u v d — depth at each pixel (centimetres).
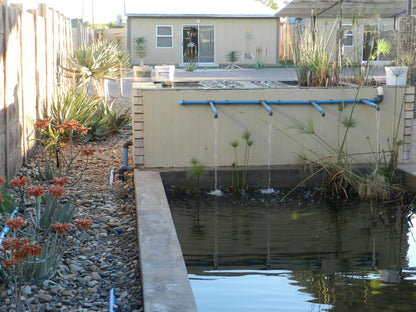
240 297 365
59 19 1101
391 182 654
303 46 782
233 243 477
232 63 2433
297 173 673
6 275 354
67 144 848
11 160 608
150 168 668
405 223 541
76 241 447
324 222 542
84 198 572
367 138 677
